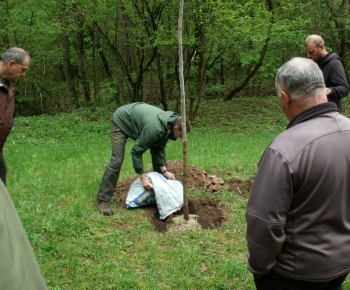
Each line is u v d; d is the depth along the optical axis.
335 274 1.82
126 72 12.97
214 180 5.25
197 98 12.31
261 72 17.33
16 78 3.56
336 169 1.75
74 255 3.51
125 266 3.37
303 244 1.81
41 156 6.98
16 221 1.45
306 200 1.77
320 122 1.82
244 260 3.50
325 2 12.62
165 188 4.34
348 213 1.82
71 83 15.67
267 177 1.77
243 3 10.45
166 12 11.17
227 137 10.02
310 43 4.24
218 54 12.91
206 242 3.77
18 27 13.77
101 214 4.32
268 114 14.01
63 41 15.14
